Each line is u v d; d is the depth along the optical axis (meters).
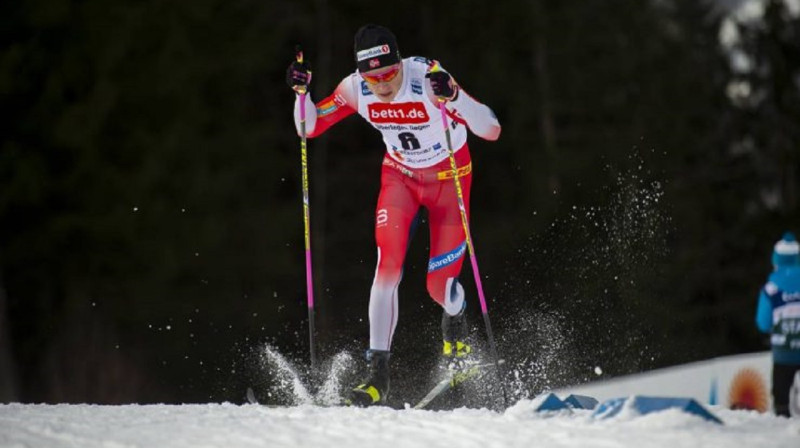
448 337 19.34
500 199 72.19
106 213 53.28
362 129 71.56
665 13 85.06
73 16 53.56
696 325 76.69
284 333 59.91
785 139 86.81
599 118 76.06
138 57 55.59
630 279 41.72
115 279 53.41
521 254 66.31
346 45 71.50
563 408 13.16
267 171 61.84
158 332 54.22
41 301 52.78
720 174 83.56
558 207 69.25
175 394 54.38
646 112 77.50
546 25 73.19
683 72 81.88
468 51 72.69
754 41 88.38
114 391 52.72
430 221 19.05
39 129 52.59
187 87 57.12
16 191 51.28
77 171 52.91
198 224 55.81
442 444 11.30
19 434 12.37
